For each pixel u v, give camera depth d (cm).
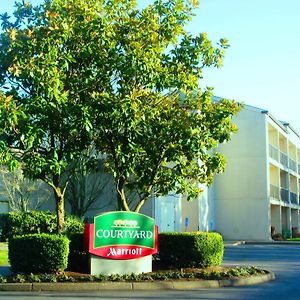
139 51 1284
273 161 3816
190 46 1395
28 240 1272
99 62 1308
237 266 1553
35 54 1259
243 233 3616
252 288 1229
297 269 1666
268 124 3850
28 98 1239
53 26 1273
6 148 1201
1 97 1145
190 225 3294
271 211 3978
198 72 1427
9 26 1357
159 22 1378
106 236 1302
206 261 1397
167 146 1371
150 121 1332
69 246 1362
